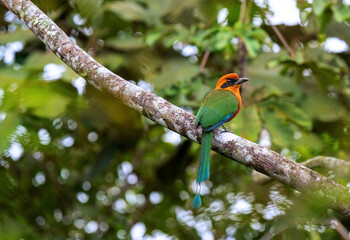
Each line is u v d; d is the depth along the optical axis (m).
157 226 12.84
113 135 12.70
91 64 8.16
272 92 11.58
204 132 7.96
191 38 11.25
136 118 11.84
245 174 12.53
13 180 11.38
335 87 12.47
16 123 8.15
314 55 12.87
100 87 8.20
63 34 8.38
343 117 12.05
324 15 11.38
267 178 9.85
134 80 12.47
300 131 11.63
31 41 12.21
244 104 11.55
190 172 14.55
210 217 9.72
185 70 11.98
